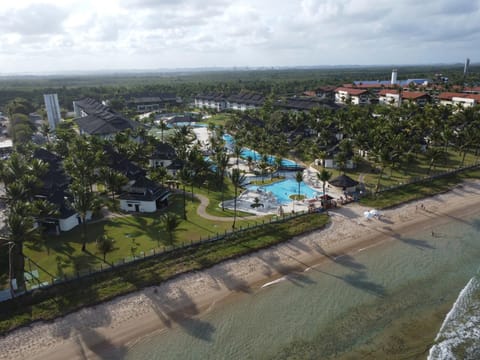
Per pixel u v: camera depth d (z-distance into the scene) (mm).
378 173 94812
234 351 39375
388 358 38156
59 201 66000
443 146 114562
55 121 175750
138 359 38500
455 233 65312
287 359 38281
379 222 68812
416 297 47969
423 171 95750
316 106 185125
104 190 83750
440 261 56500
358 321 43688
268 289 49906
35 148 112750
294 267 54969
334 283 51156
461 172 94688
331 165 102188
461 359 37906
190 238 60094
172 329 42625
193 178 83688
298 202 76688
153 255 54375
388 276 52750
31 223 49406
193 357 38688
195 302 47125
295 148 119500
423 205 76188
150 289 48812
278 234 62875
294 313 45156
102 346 40094
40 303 45000
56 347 39812
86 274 49656
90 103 198375
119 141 108375
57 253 55969
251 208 73500
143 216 70125
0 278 49156
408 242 62250
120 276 50375
